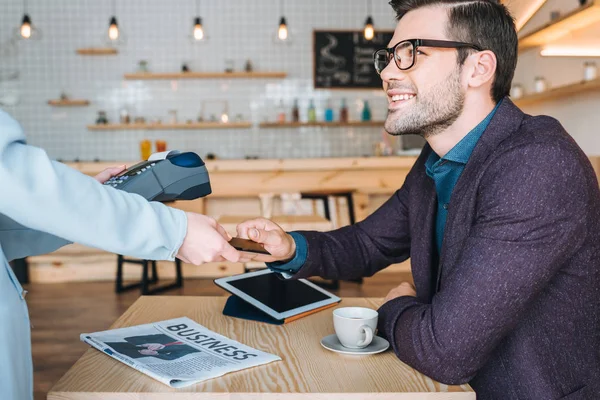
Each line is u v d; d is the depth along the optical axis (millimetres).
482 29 1077
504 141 1048
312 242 1262
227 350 985
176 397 807
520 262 927
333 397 817
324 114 6430
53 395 809
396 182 4598
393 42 1144
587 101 3957
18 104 6238
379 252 1371
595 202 1006
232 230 3918
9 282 740
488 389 1017
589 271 1013
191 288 4195
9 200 673
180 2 6266
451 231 1081
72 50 6230
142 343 1009
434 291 1208
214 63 6336
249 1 6328
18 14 6184
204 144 6414
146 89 6328
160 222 770
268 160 4469
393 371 918
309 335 1096
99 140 6316
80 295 4016
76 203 704
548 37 4340
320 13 6391
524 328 991
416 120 1121
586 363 1008
